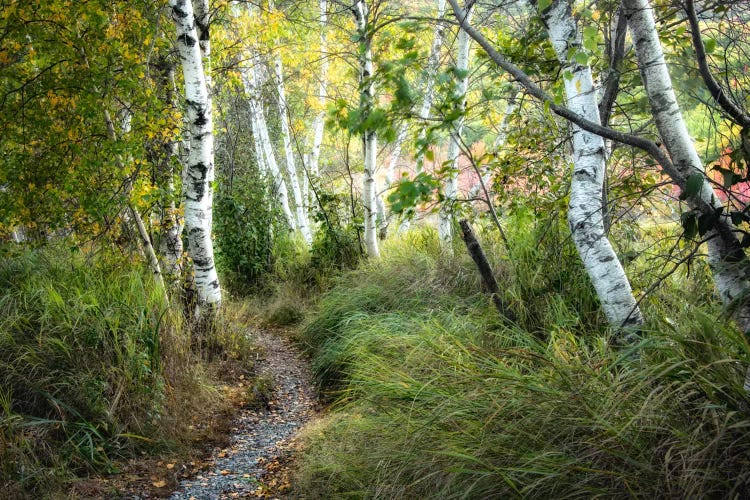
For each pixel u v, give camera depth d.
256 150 14.64
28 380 3.97
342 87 13.27
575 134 3.69
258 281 10.52
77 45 5.31
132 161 5.73
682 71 2.98
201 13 6.74
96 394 4.12
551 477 2.36
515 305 4.62
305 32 11.28
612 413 2.49
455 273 6.00
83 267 5.84
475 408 2.99
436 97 3.89
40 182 5.40
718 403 2.25
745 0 3.23
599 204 3.67
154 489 3.71
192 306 6.29
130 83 5.38
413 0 9.35
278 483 3.83
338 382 5.46
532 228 5.73
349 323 6.14
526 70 5.02
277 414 5.18
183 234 8.55
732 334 2.34
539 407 2.70
